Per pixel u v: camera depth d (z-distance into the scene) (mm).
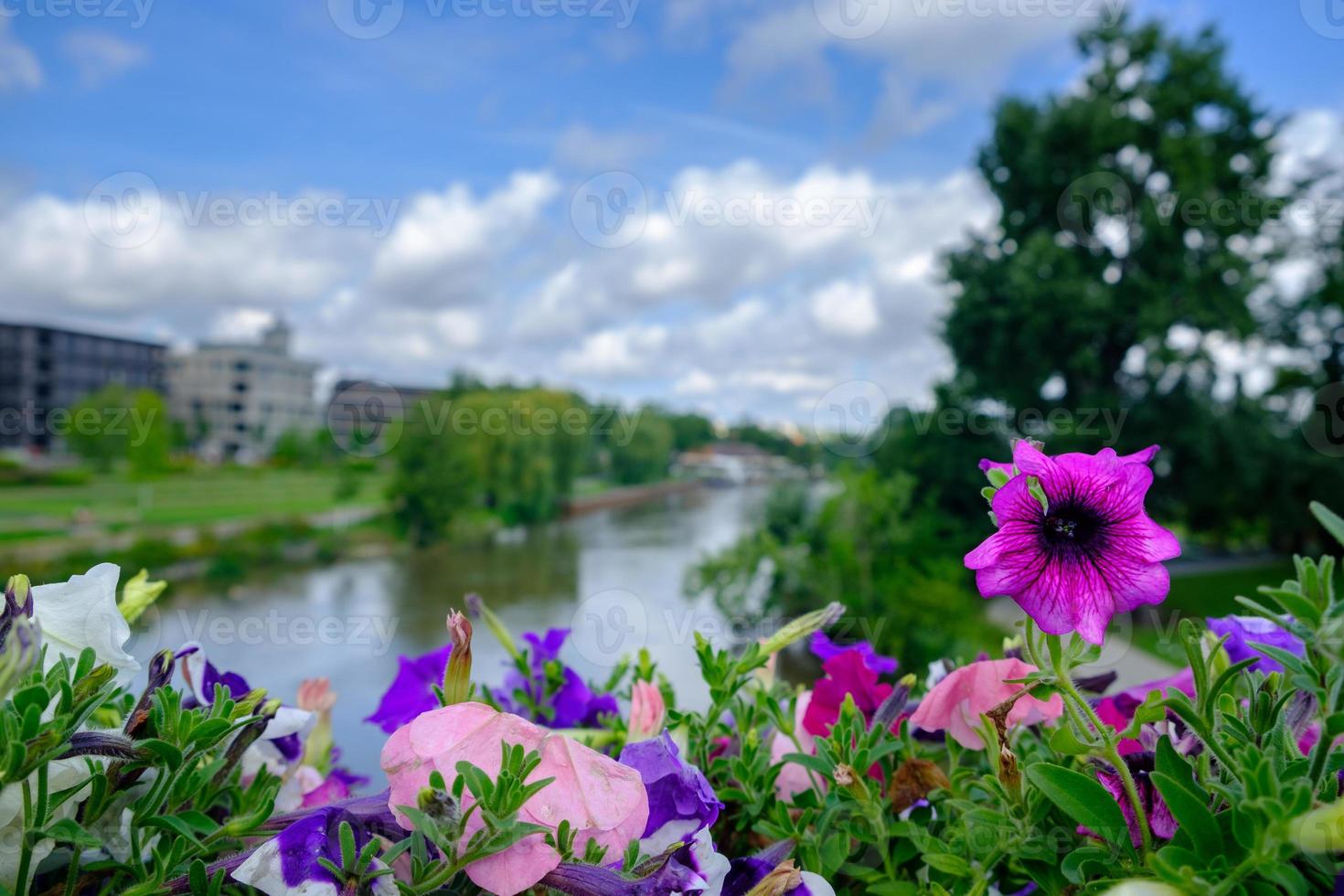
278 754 607
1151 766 462
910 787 602
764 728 719
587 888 395
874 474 8266
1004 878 571
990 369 11938
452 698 470
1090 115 12406
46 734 355
